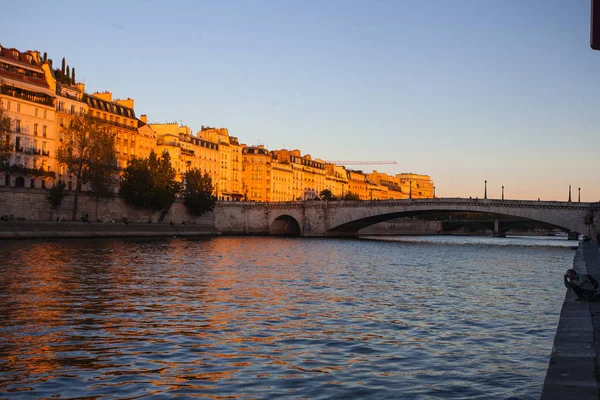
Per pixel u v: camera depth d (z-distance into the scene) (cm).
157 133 18912
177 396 1966
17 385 2048
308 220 17588
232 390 2034
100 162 11844
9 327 2938
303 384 2105
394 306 3894
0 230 9762
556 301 4247
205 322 3173
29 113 12962
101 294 4081
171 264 6544
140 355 2461
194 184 16038
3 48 12988
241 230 18025
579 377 1711
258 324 3155
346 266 7094
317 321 3281
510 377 2211
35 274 5066
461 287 5097
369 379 2177
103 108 15638
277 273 5944
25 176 12712
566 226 13400
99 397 1944
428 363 2408
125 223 13012
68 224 11256
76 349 2538
